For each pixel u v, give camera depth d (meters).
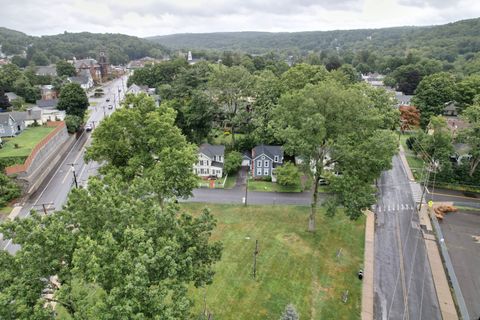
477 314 25.83
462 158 52.03
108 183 23.72
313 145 31.00
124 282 13.16
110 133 31.20
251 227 36.03
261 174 52.00
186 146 33.53
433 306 26.31
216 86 61.53
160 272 14.81
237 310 24.59
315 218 38.44
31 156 46.31
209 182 48.53
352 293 26.98
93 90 125.12
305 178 48.69
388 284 28.48
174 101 63.38
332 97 29.53
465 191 48.50
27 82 93.56
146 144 32.53
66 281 14.56
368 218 39.38
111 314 12.31
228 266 29.30
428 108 74.38
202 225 19.69
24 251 14.39
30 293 13.99
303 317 24.30
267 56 186.12
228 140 65.44
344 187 30.94
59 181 48.06
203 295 25.78
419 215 40.97
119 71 178.38
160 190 28.58
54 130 57.72
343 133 30.77
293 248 32.34
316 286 27.48
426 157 55.06
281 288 27.02
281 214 39.31
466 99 74.75
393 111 54.91
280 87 59.94
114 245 13.93
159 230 16.95
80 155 58.53
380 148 30.08
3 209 39.84
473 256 33.25
